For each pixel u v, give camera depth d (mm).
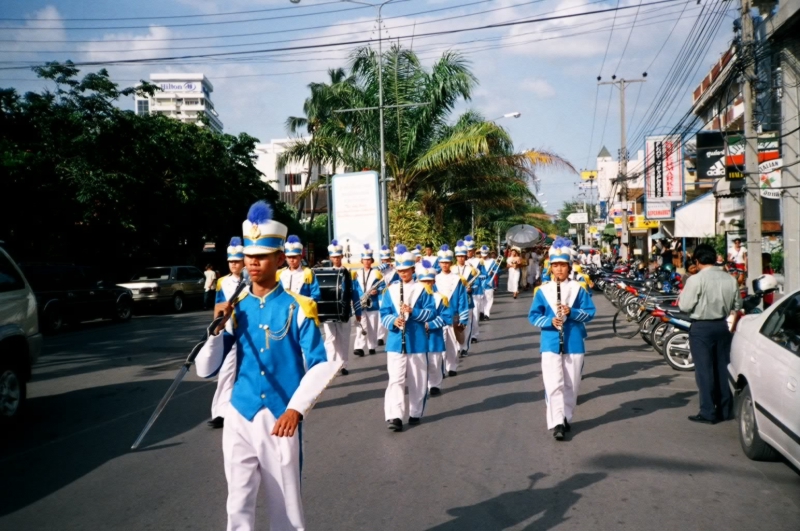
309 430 7215
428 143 24969
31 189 20234
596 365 11016
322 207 63562
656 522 4668
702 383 7316
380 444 6637
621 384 9469
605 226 54906
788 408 5016
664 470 5746
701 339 7316
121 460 6340
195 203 26594
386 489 5387
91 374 11016
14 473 6023
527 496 5180
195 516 4957
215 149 29703
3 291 7629
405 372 7184
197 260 33312
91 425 7688
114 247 25531
